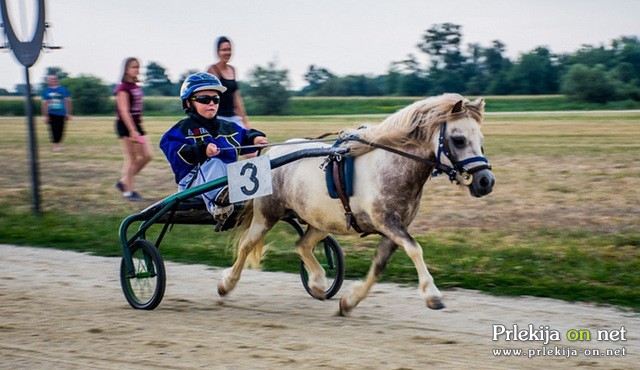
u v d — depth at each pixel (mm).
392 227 5422
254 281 7098
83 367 4691
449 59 54719
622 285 6652
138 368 4652
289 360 4742
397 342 5129
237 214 6371
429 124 5344
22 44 10023
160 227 9273
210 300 6441
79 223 9641
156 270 6066
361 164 5594
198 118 6215
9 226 9508
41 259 8023
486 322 5668
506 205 10375
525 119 27125
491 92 52625
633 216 9469
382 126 5598
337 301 6379
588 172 12891
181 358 4816
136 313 6004
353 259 7676
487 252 7773
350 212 5633
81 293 6676
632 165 13516
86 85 43156
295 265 7621
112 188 12398
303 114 41062
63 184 12891
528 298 6359
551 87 51781
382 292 6605
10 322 5691
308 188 5840
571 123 24297
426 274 5332
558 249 7855
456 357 4793
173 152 6125
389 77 56688
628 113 30188
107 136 22484
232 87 8898
